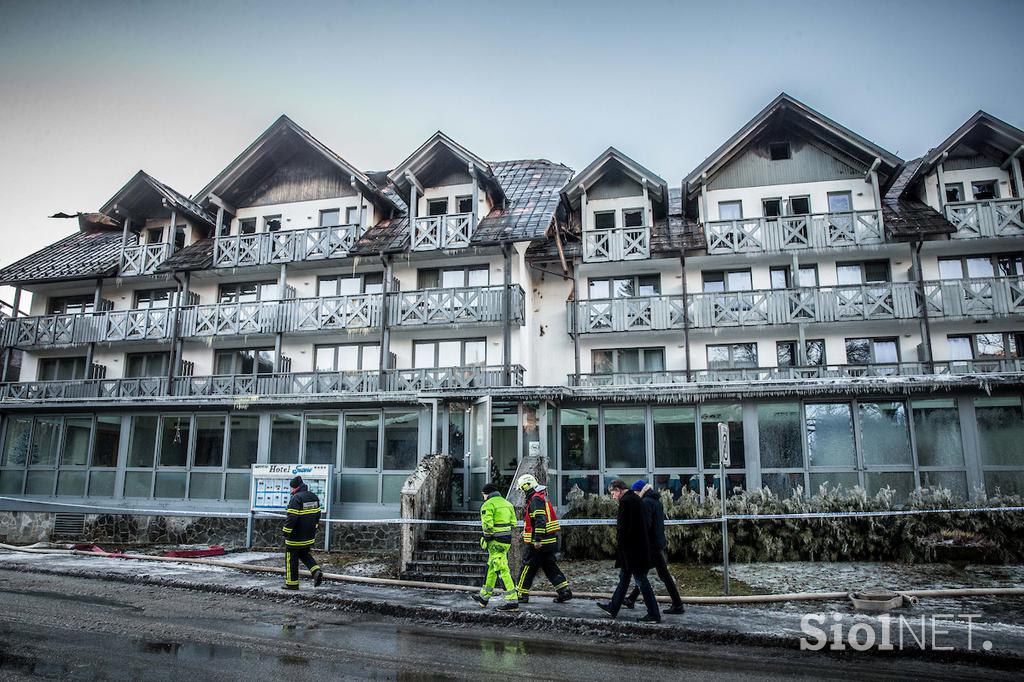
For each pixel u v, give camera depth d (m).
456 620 9.59
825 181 24.09
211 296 26.97
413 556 12.99
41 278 27.38
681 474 16.50
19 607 9.82
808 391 15.91
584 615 9.42
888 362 22.55
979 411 15.46
